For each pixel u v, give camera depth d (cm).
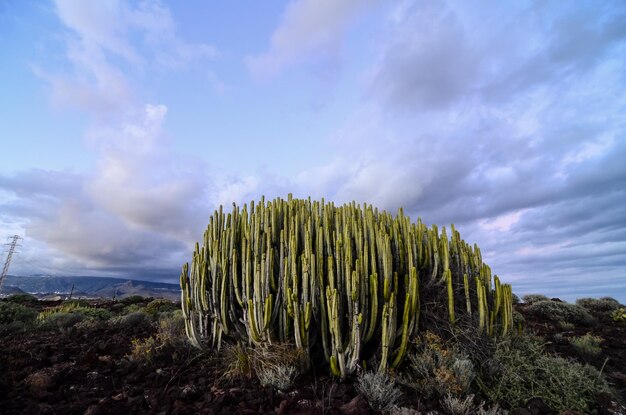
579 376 454
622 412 402
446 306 520
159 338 600
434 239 552
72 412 349
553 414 400
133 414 348
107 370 485
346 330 476
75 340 678
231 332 549
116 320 876
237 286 538
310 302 471
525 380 452
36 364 507
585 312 982
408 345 471
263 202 611
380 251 514
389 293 471
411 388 418
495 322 545
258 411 360
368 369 454
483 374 454
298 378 441
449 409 371
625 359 641
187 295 591
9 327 802
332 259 471
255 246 541
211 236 608
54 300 1722
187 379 456
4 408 354
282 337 486
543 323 939
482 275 570
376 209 645
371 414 358
